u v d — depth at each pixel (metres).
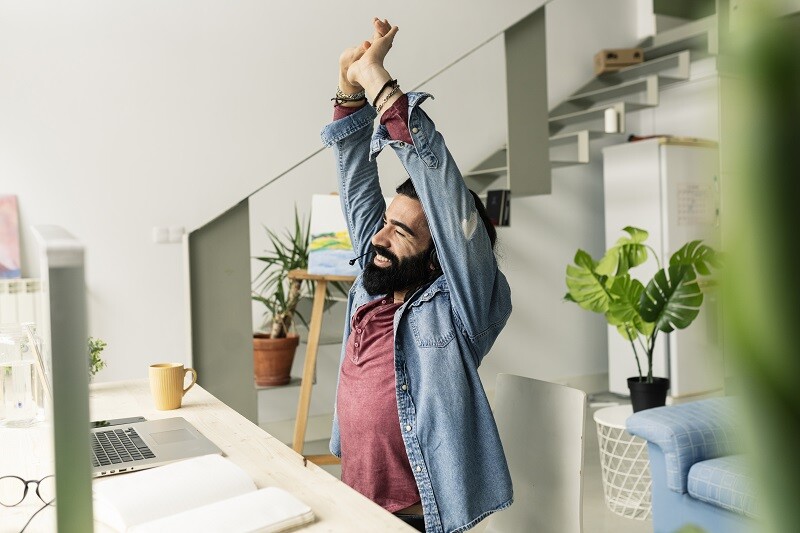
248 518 0.98
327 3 4.61
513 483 1.75
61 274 0.58
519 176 3.73
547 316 5.68
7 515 1.09
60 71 3.84
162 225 4.14
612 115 5.14
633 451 3.61
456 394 1.59
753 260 0.12
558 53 5.75
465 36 5.18
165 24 4.11
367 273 1.78
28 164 3.78
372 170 2.01
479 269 1.59
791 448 0.12
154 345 4.12
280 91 4.47
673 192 5.14
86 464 0.59
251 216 4.43
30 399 1.66
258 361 4.04
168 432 1.54
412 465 1.58
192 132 4.21
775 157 0.12
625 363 5.46
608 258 3.77
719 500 2.20
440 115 5.14
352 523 1.03
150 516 1.01
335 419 1.93
